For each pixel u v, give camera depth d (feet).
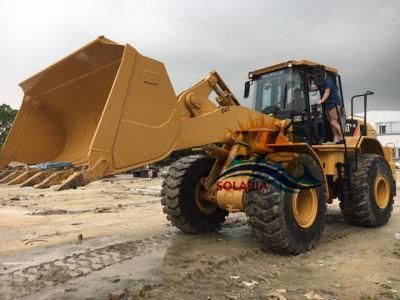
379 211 24.29
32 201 40.70
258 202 17.60
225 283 14.46
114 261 17.25
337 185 24.00
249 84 25.20
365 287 13.96
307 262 17.07
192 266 16.42
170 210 21.88
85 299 13.14
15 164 17.48
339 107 23.77
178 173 21.98
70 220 28.53
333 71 24.80
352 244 20.21
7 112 98.12
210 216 22.82
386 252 18.62
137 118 14.96
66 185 13.15
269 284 14.35
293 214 18.04
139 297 13.21
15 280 15.03
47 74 17.16
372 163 23.88
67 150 18.07
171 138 16.06
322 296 13.16
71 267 16.48
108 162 14.08
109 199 42.14
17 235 23.31
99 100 16.96
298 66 23.03
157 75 15.64
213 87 19.83
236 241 20.76
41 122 18.30
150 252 18.67
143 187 58.23
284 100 23.02
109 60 15.89
